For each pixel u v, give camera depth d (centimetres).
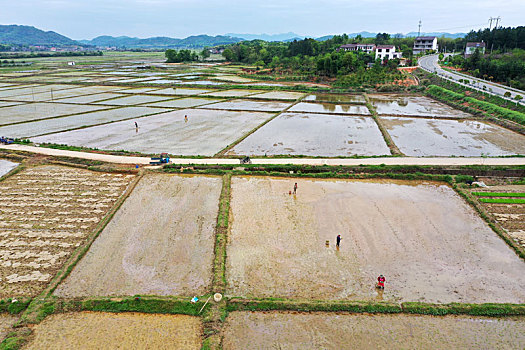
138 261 2358
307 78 11475
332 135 5244
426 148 4606
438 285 2134
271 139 5044
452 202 3200
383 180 3694
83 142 4922
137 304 1953
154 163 4025
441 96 8262
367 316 1919
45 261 2364
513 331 1814
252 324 1867
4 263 2336
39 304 1955
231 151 4516
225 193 3325
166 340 1764
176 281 2167
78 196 3338
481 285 2131
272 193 3391
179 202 3216
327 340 1775
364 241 2592
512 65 9456
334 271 2267
